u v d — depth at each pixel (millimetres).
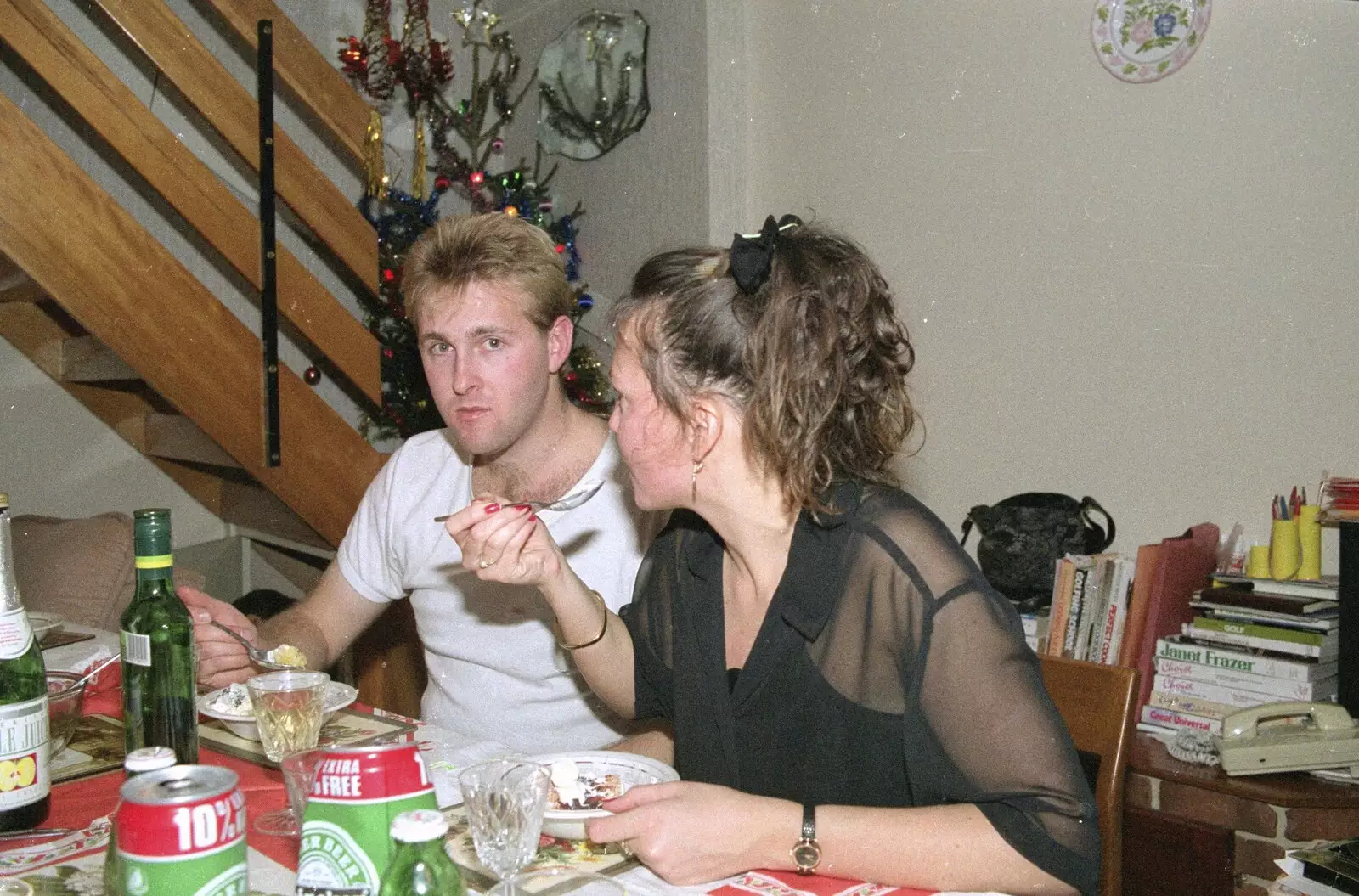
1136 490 2473
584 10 3904
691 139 3488
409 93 3898
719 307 1075
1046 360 2631
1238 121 2270
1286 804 1767
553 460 1694
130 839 667
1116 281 2486
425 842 654
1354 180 2111
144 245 2764
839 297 1072
